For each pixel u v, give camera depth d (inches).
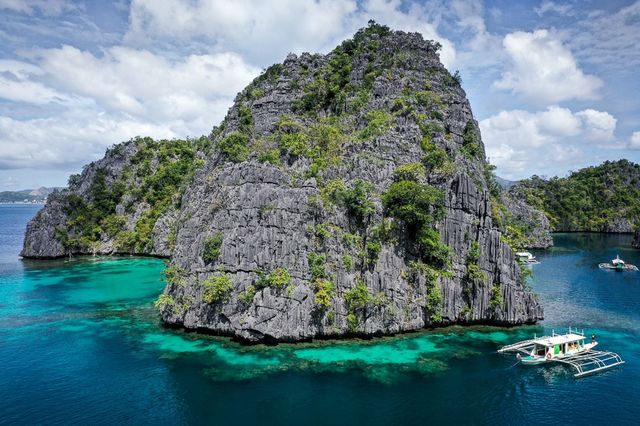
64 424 2198.6
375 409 2329.0
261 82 5477.4
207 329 3309.5
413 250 3484.3
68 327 3548.2
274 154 3882.9
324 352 2984.7
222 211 3474.4
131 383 2593.5
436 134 4082.2
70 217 7258.9
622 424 2223.2
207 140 7263.8
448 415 2288.4
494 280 3535.9
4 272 5738.2
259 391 2496.3
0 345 3176.7
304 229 3334.2
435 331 3390.7
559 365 2864.2
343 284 3228.3
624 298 4468.5
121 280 5231.3
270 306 3080.7
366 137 3961.6
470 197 3609.7
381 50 5413.4
